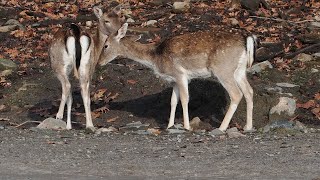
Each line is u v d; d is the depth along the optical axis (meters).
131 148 12.72
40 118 16.73
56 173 10.81
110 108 17.05
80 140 13.56
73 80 18.45
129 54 16.03
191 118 16.31
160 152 12.34
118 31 16.02
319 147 12.55
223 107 16.44
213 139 13.58
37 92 18.06
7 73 19.02
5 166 11.28
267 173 10.68
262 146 12.70
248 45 14.96
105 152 12.38
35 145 12.99
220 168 11.05
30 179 10.38
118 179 10.38
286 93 16.89
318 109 16.27
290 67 18.47
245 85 15.10
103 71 18.50
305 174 10.59
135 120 16.38
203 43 15.14
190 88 16.83
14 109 17.33
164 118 16.39
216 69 15.03
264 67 18.25
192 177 10.48
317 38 20.19
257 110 16.22
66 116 16.77
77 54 15.00
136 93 17.61
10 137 13.87
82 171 10.95
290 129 14.41
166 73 15.52
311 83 17.53
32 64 19.64
